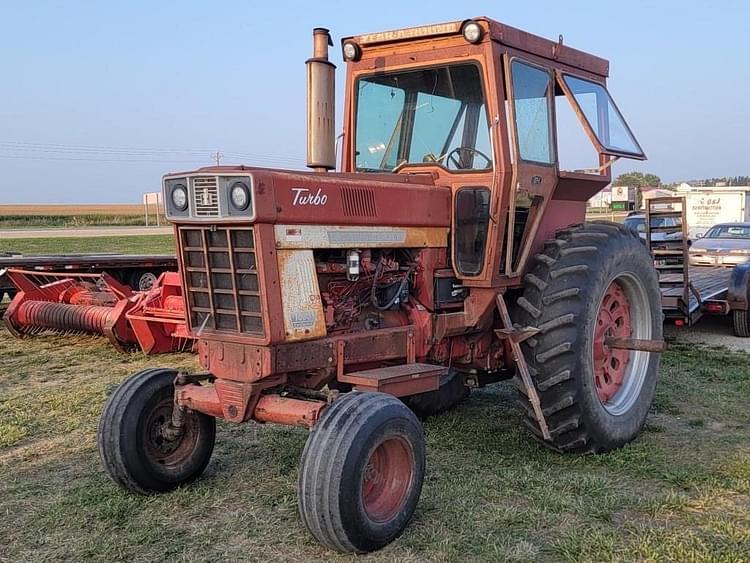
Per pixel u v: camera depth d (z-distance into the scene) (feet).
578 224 16.85
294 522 12.28
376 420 11.03
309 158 13.71
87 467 15.07
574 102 15.89
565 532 11.76
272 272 11.55
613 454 15.43
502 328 16.03
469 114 14.73
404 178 14.38
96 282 31.07
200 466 14.05
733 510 12.58
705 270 36.91
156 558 11.11
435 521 12.22
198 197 11.78
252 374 11.87
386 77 15.99
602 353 16.22
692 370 23.47
